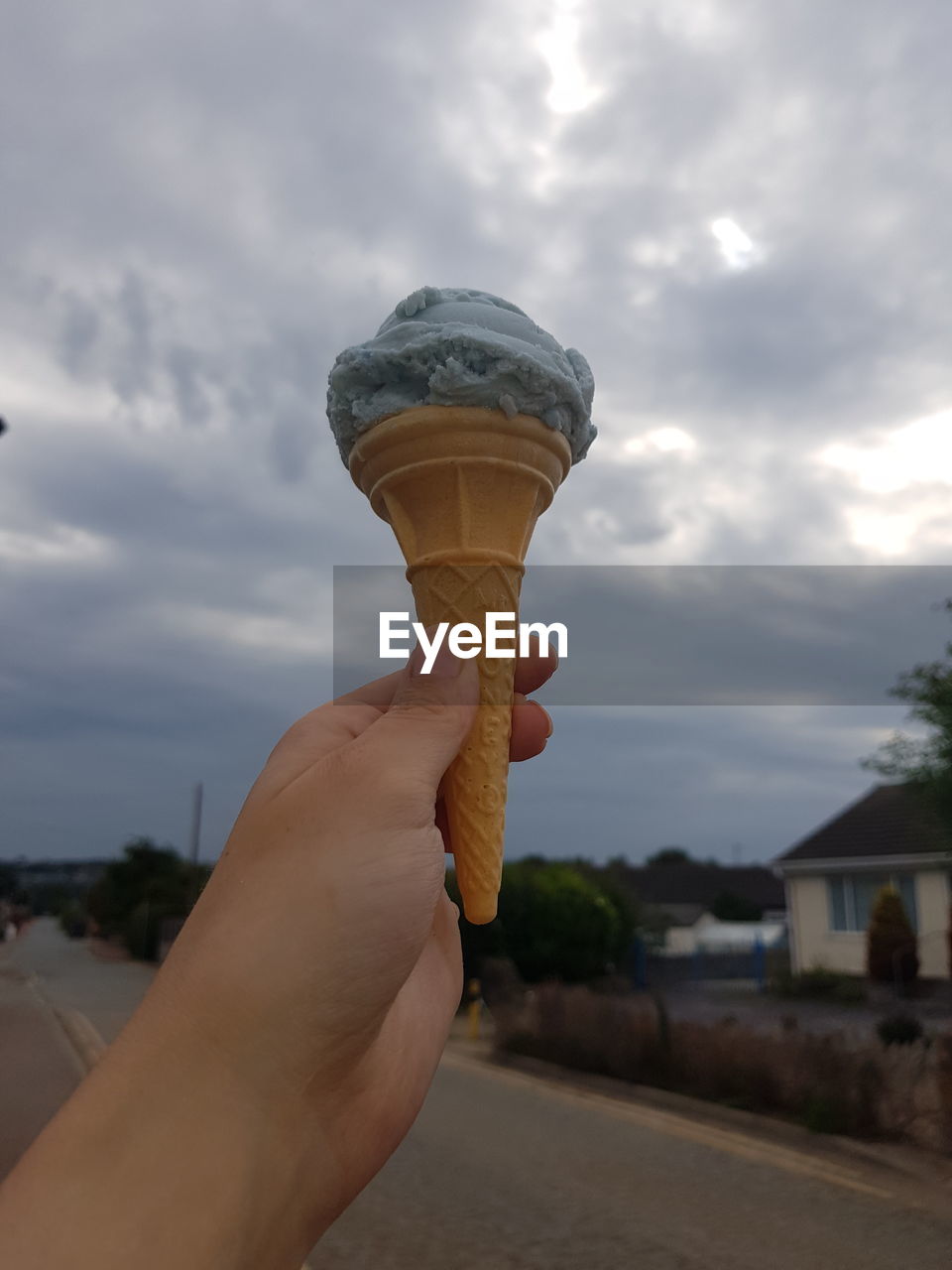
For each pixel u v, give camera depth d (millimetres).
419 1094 1556
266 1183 1146
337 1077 1293
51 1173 1013
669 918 27578
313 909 1268
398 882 1333
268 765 1605
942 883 20969
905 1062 8570
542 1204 6680
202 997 1185
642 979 22516
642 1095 10742
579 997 13047
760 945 24469
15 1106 9883
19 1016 18656
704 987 23172
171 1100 1102
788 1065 9500
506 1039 14031
